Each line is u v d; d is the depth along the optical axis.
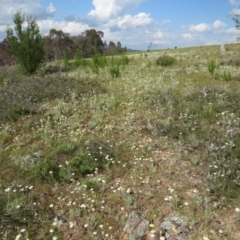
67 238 4.27
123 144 6.98
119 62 19.39
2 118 8.76
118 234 4.28
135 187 5.30
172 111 8.55
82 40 57.31
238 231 4.08
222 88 10.19
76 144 6.84
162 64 19.56
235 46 37.22
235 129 6.73
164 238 4.00
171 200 4.79
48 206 4.97
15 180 5.71
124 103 9.74
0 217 4.52
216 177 5.17
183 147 6.56
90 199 5.02
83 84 12.46
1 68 25.09
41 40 18.16
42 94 10.62
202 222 4.28
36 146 7.01
